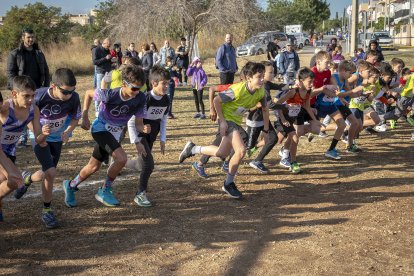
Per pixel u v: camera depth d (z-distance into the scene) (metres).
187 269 4.02
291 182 6.62
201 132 10.48
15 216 5.30
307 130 7.25
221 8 25.44
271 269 3.99
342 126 7.70
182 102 15.80
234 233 4.80
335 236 4.67
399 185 6.39
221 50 12.28
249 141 7.16
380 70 9.52
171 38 27.20
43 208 5.05
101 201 5.62
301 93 6.84
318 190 6.24
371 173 7.03
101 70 13.34
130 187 6.38
